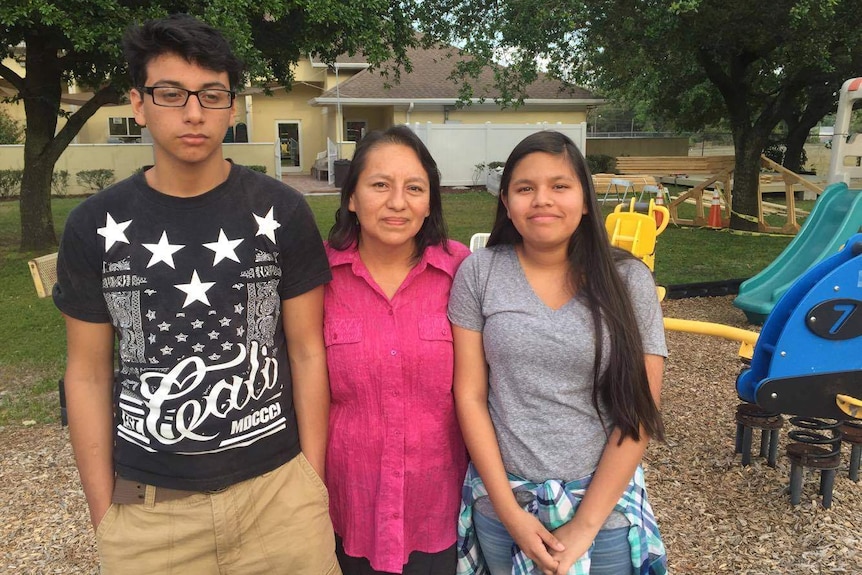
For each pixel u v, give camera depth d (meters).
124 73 8.46
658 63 10.48
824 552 2.80
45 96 9.42
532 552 1.69
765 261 9.14
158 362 1.55
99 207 1.56
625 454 1.72
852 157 7.81
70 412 1.67
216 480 1.63
